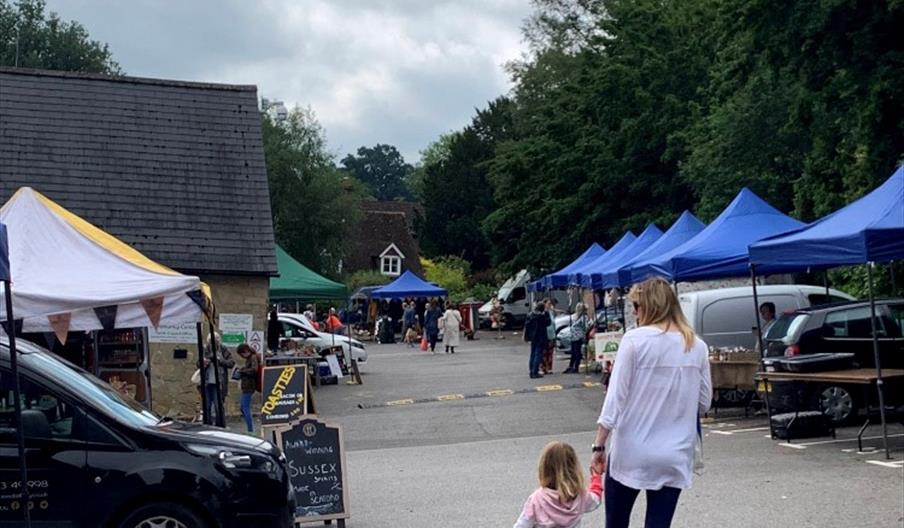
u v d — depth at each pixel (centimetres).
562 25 6059
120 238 2427
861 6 1995
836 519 989
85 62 6525
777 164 3228
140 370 2103
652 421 683
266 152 5603
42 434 841
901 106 2006
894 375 1372
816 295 2064
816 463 1320
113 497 836
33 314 1023
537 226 4969
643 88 4459
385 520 1095
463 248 8025
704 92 4000
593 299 3522
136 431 858
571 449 741
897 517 988
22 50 6319
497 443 1741
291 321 3262
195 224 2495
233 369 2141
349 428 2039
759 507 1057
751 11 2120
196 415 2278
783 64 2177
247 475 866
